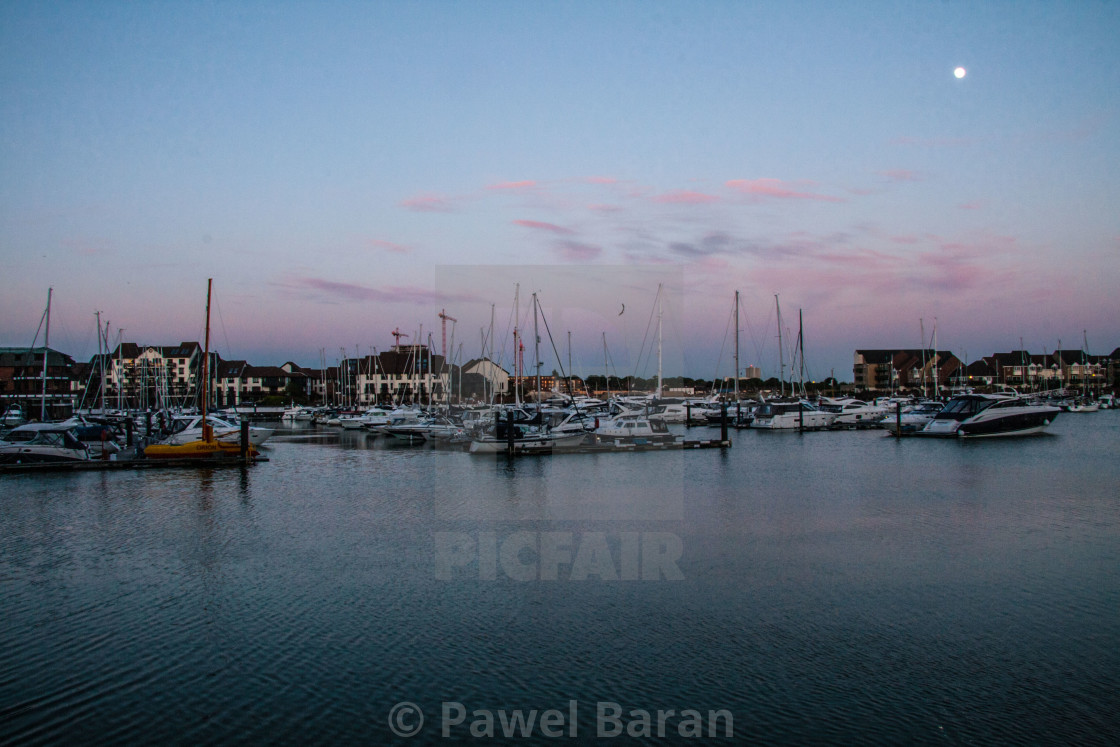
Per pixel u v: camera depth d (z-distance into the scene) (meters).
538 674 11.61
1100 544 19.16
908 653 12.31
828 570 16.73
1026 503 25.05
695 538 19.75
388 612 14.15
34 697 11.04
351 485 30.61
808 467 35.56
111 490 29.52
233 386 163.38
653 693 11.02
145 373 95.62
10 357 110.12
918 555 18.05
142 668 11.93
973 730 10.04
